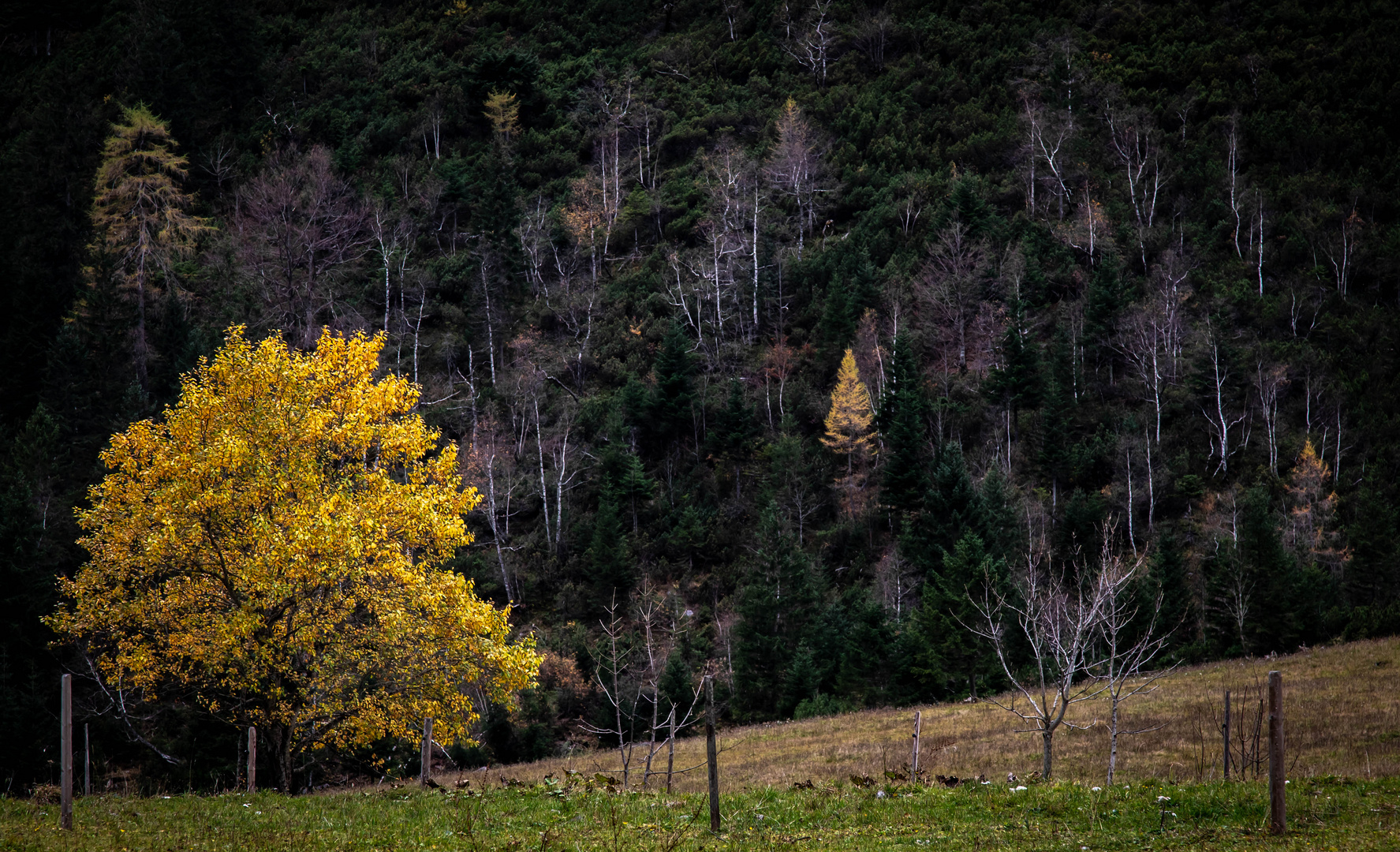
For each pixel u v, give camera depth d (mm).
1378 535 61844
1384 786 15500
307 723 24141
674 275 118375
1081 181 126125
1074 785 16734
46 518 53781
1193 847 12062
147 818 15562
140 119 109188
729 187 126938
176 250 104312
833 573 75250
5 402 76438
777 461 80938
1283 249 108062
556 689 54406
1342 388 87000
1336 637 52375
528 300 117375
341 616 23781
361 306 107375
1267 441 82125
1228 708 18859
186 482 23391
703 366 103125
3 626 44125
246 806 17250
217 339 82188
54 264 95312
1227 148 128750
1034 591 26828
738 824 14641
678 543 78438
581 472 88000
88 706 40938
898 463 75125
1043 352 94750
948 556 56062
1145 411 87875
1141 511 76875
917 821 14578
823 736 37031
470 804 16812
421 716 24344
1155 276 102750
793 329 106625
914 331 97125
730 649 61281
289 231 107750
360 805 16969
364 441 26016
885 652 52812
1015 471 81688
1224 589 55688
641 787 20750
